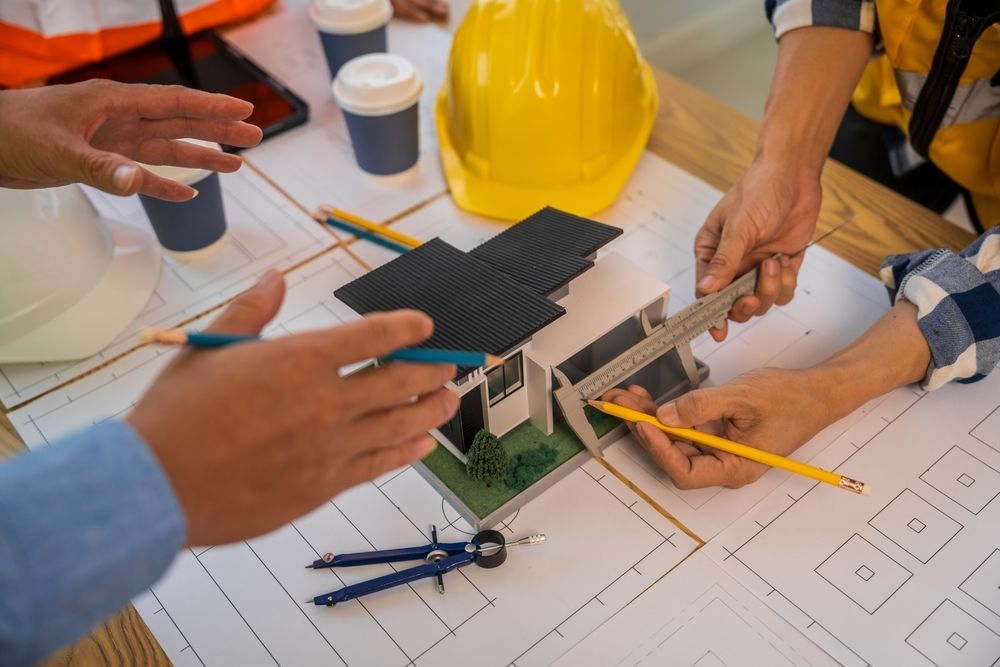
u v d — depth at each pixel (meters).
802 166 1.08
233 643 0.77
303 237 1.20
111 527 0.45
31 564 0.43
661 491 0.88
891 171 1.51
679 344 0.94
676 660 0.74
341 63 1.39
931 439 0.91
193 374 0.51
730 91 2.65
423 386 0.60
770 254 1.06
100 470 0.45
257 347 0.53
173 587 0.81
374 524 0.86
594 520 0.85
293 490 0.54
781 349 1.01
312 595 0.80
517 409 0.90
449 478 0.88
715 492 0.87
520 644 0.75
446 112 1.35
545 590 0.79
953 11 1.01
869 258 1.12
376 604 0.79
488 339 0.77
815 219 1.08
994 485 0.87
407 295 0.83
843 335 1.03
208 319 1.08
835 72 1.09
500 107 1.14
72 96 0.83
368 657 0.75
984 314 0.91
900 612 0.77
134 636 0.77
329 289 1.11
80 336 1.03
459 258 0.87
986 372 0.92
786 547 0.82
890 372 0.91
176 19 1.49
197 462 0.49
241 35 1.61
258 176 1.30
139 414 0.50
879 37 1.10
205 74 1.47
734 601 0.78
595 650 0.75
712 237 1.08
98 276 1.05
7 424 0.97
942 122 1.18
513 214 1.20
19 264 0.96
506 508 0.85
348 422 0.56
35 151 0.79
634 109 1.25
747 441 0.87
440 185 1.28
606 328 0.87
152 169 1.03
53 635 0.45
